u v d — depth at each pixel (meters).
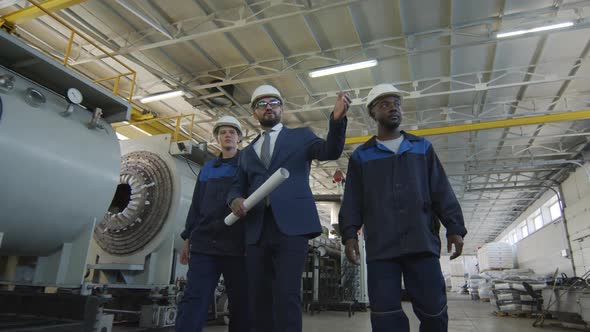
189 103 9.98
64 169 2.88
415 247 1.81
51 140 2.82
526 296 8.34
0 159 2.49
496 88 9.07
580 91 9.14
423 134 9.88
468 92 9.27
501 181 14.84
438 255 1.88
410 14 6.76
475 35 6.95
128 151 4.82
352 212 2.10
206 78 9.12
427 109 10.23
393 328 1.78
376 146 2.16
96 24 7.48
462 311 9.85
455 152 12.75
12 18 6.30
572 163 12.87
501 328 6.26
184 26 7.33
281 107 2.36
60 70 2.93
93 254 4.57
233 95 9.85
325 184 16.42
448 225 1.93
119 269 4.24
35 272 3.05
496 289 8.95
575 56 7.80
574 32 7.04
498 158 13.10
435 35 7.16
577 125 10.70
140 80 9.66
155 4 6.80
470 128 9.62
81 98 3.01
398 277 1.90
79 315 2.28
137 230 4.40
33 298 2.45
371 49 7.84
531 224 19.27
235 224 2.68
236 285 2.65
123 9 7.02
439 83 8.77
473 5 6.53
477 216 22.30
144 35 7.71
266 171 2.11
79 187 3.01
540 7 6.57
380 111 2.17
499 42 7.33
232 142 3.06
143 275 4.30
